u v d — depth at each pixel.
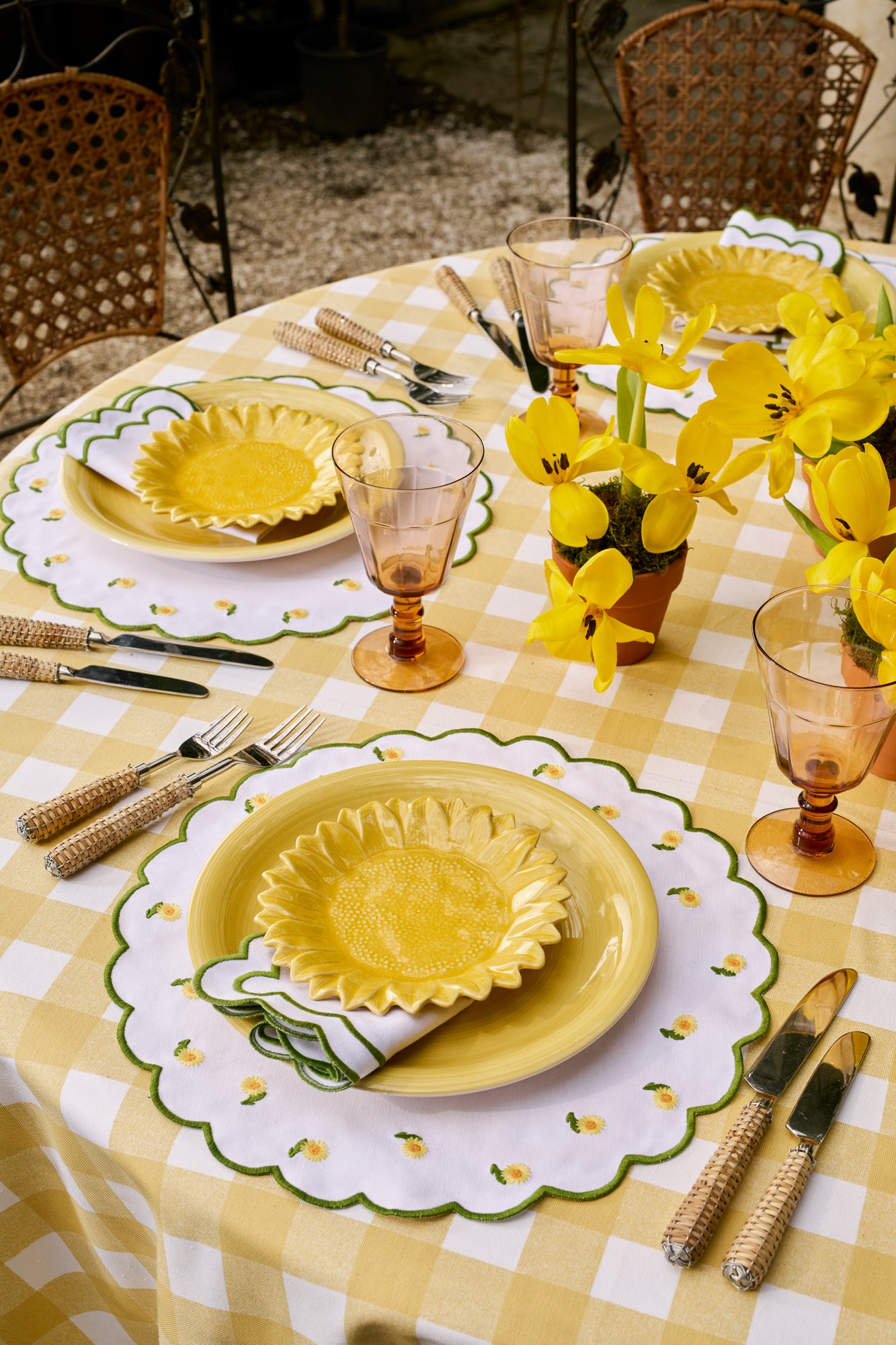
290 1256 0.65
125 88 1.77
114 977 0.78
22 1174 0.80
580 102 4.74
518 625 1.08
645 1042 0.74
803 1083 0.72
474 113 4.72
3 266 1.76
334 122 4.50
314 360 1.46
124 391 1.39
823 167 1.99
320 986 0.71
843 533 0.88
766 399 0.88
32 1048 0.74
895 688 0.74
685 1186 0.67
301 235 3.92
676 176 2.02
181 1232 0.68
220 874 0.81
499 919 0.77
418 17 5.42
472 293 1.58
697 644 1.07
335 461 0.92
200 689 1.00
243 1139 0.69
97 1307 0.89
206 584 1.12
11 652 1.04
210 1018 0.75
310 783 0.88
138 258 1.90
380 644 1.06
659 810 0.90
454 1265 0.64
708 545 1.18
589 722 0.98
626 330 0.96
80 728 0.97
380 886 0.80
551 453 0.89
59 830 0.88
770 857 0.87
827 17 3.11
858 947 0.81
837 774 0.81
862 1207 0.67
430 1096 0.70
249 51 4.66
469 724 0.98
